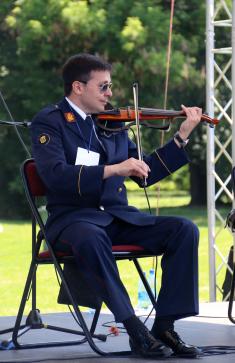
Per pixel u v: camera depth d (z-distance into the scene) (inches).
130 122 331.0
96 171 307.0
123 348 339.0
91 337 315.9
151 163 333.7
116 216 320.8
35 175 323.9
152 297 333.1
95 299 329.7
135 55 1434.5
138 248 317.7
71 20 1423.5
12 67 1578.5
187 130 330.0
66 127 324.2
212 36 552.4
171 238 314.2
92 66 325.7
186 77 1480.1
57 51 1469.0
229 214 353.4
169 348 309.3
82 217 316.2
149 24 1434.5
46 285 780.6
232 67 517.7
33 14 1448.1
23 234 1368.1
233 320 376.8
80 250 301.1
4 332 355.9
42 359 308.0
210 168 558.6
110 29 1430.9
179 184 2532.0
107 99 329.4
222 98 1321.4
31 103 1545.3
